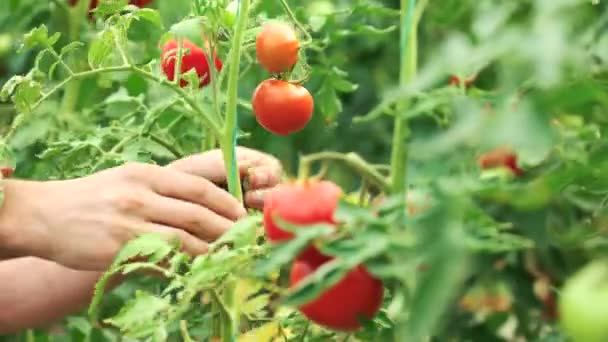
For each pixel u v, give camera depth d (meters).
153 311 1.35
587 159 1.17
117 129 1.84
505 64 1.05
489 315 1.28
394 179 1.28
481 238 1.12
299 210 1.26
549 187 1.10
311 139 2.83
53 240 1.48
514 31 1.03
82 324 2.02
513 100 1.03
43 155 1.80
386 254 1.15
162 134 1.87
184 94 1.53
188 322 1.65
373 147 3.07
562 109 1.12
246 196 1.61
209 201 1.48
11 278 1.80
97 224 1.47
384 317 1.43
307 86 1.91
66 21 2.12
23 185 1.51
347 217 1.14
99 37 1.57
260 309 1.63
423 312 0.96
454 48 1.04
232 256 1.32
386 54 3.06
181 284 1.36
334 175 2.60
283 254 1.14
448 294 0.97
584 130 1.19
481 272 1.18
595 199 1.31
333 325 1.29
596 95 1.02
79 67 2.08
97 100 2.17
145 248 1.37
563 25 1.00
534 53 0.99
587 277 0.96
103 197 1.47
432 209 1.04
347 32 1.77
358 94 3.09
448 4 1.96
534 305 1.21
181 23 1.51
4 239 1.48
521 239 1.12
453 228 1.01
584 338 0.94
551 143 0.98
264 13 1.84
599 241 1.25
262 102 1.57
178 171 1.50
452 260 0.99
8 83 1.58
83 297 1.80
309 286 1.13
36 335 2.08
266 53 1.57
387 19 2.93
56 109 2.05
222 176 1.61
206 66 1.65
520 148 1.03
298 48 1.58
